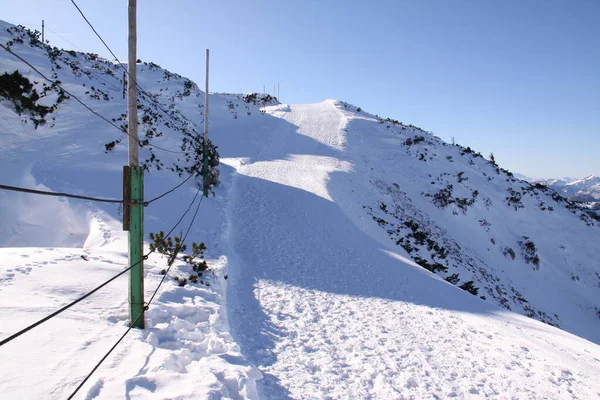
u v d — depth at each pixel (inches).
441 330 342.3
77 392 139.9
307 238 608.7
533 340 354.3
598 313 1261.1
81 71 1090.7
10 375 141.2
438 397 234.1
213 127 1695.4
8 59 836.0
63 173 606.2
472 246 1309.1
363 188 1214.9
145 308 224.7
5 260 284.5
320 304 370.3
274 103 2992.1
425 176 1599.4
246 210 740.7
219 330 262.4
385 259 575.8
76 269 292.2
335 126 2054.6
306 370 246.7
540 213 1786.4
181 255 419.8
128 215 220.2
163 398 149.6
